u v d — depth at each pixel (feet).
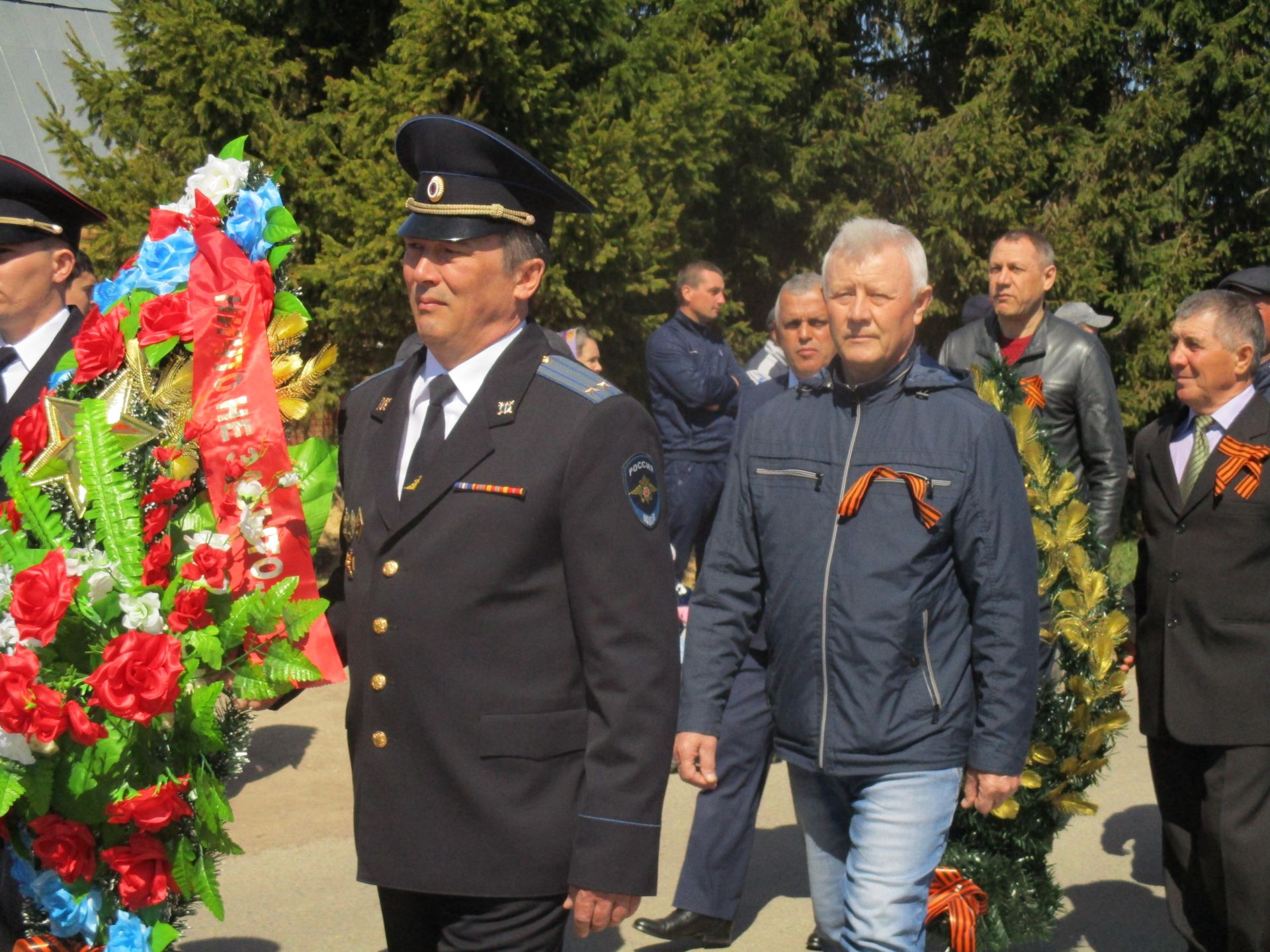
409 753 6.73
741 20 42.50
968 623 8.52
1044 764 10.71
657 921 12.40
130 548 7.27
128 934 7.36
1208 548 10.89
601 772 6.55
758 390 14.34
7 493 8.32
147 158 31.48
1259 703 10.58
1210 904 11.12
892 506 8.38
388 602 6.80
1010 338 14.51
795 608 8.61
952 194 41.75
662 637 6.68
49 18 44.70
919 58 47.62
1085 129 44.47
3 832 7.48
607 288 32.55
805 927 12.98
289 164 31.35
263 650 7.34
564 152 31.99
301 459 7.77
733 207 42.14
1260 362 11.81
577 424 6.73
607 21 33.88
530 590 6.69
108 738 7.03
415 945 7.13
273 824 15.28
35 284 9.48
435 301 6.91
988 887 10.68
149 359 7.61
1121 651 12.00
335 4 34.99
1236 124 43.01
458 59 30.58
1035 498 11.14
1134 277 44.34
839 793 8.75
